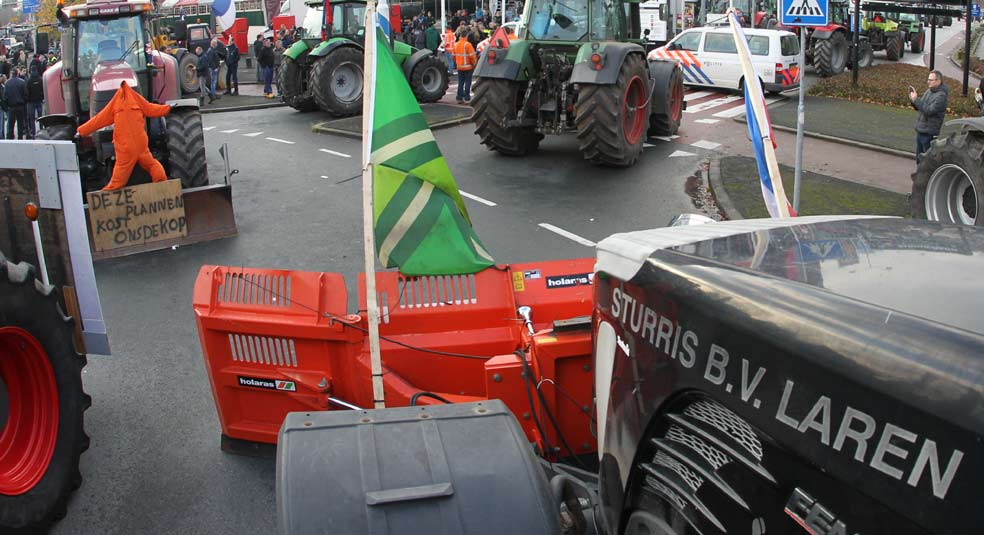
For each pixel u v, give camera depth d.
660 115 14.75
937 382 1.50
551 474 3.50
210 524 4.35
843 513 1.68
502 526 2.26
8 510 3.94
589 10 13.10
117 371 6.21
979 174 8.03
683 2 29.52
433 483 2.31
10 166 4.60
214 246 9.43
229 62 24.03
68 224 4.64
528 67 13.09
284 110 20.64
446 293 4.64
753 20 24.58
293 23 32.34
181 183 10.20
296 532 2.16
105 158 10.54
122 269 8.70
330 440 2.44
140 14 12.19
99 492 4.64
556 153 13.98
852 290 1.93
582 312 4.74
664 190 11.48
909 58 33.03
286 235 9.80
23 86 18.64
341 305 4.53
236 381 4.68
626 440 2.47
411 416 2.58
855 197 10.55
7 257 4.70
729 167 12.39
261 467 4.83
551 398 4.01
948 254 2.28
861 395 1.63
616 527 2.58
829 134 14.63
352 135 16.00
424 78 20.17
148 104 9.28
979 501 1.40
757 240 2.51
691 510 2.20
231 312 4.61
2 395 4.16
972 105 18.17
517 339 4.64
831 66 23.66
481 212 10.46
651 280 2.33
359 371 4.48
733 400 1.96
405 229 4.41
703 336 2.08
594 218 10.17
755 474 1.94
